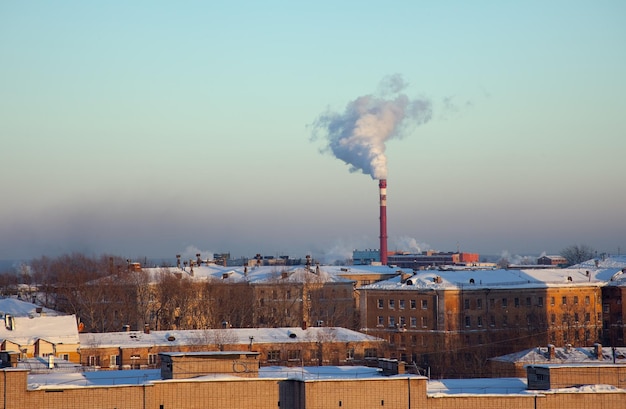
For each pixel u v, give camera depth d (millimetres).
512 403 137875
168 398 132750
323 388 134875
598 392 139375
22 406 127750
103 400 130250
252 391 135750
